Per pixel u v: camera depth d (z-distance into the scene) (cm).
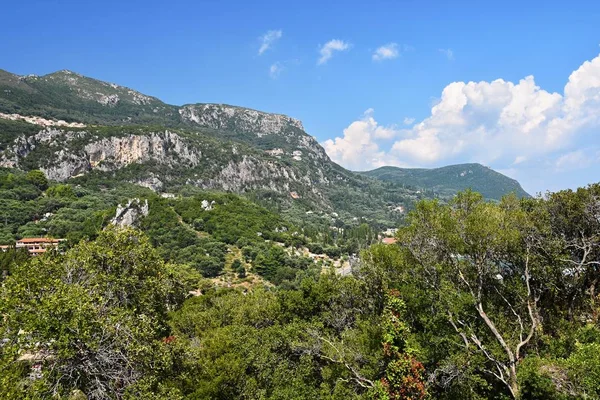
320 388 1852
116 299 1659
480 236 1667
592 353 1302
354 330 1972
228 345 1995
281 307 2527
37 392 1059
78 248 1761
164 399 1295
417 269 1833
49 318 1130
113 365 1267
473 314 1686
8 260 5800
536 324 1752
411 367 1536
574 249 2038
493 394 1652
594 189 2005
